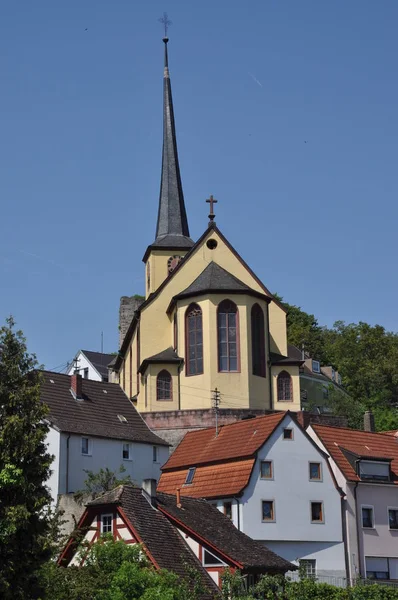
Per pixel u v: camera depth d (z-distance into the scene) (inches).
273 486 2389.3
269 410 3034.0
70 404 2709.2
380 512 2551.7
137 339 3449.8
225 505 2370.8
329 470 2468.0
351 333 5098.4
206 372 3139.8
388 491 2586.1
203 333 3171.8
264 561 1950.1
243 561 1900.8
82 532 1850.4
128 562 1665.8
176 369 3206.2
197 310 3206.2
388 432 2896.2
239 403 3127.5
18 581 1371.8
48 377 2751.0
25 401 1440.7
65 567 1733.5
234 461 2423.7
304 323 5541.3
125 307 4763.8
